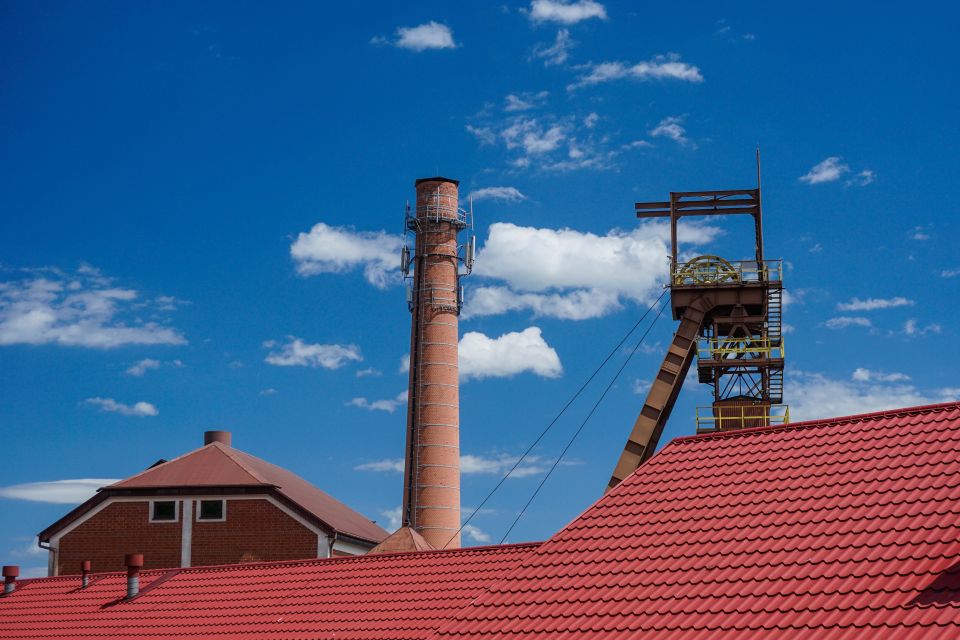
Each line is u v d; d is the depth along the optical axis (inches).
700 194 2151.8
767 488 909.8
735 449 986.7
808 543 821.9
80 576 1374.3
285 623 1061.8
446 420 3304.6
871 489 858.1
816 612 748.0
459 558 1085.1
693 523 900.6
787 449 956.6
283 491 2284.7
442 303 3371.1
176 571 1280.8
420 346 3353.8
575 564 906.1
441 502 3245.6
